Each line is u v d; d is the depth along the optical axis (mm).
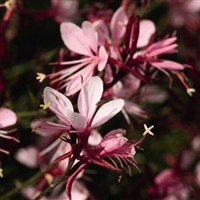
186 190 454
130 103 390
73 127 326
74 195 408
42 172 376
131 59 358
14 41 474
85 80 352
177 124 458
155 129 479
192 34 488
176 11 485
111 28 371
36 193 413
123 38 371
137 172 461
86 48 356
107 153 326
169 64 357
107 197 448
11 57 426
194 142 469
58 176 384
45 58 435
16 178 429
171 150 483
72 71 357
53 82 356
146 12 456
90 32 353
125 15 373
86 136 327
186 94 478
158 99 454
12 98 409
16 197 427
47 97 324
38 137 429
